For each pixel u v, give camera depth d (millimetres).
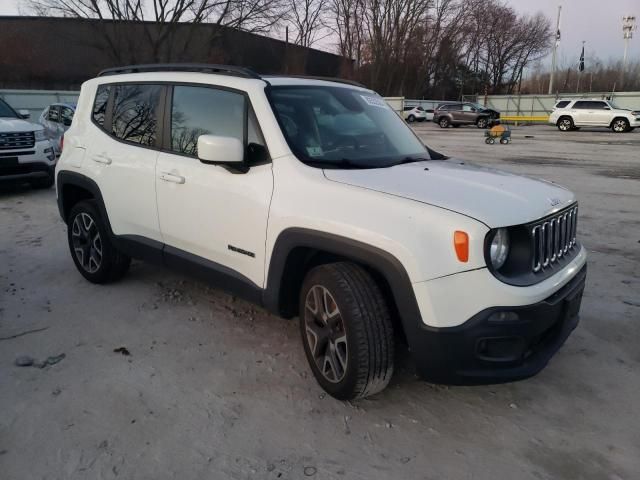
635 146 19750
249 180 3312
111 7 39750
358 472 2539
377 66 57781
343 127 3629
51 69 42938
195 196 3633
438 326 2580
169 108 3928
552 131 30250
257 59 47875
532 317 2613
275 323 4090
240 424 2875
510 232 2686
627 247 6305
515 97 43812
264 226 3209
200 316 4184
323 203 2934
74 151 4762
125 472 2508
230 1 39906
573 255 3234
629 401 3158
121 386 3209
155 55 41562
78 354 3580
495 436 2824
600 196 9547
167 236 3953
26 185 10383
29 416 2904
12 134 8820
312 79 3951
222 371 3395
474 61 73062
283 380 3305
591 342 3883
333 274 2910
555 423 2941
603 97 38719
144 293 4633
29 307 4336
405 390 3229
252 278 3395
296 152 3219
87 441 2717
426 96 65500
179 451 2658
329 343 3039
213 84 3658
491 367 2643
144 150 4066
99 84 4723
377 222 2715
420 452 2688
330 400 3104
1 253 5801
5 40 41562
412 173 3154
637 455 2689
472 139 24250
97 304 4398
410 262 2596
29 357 3508
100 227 4574
